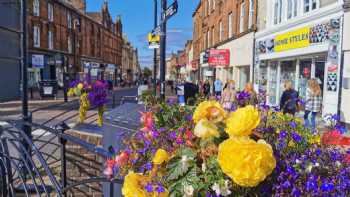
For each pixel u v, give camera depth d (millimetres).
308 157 1562
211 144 1441
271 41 16484
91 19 58031
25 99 4188
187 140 1563
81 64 52125
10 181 3066
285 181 1367
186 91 12555
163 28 9586
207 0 34000
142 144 1817
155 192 1445
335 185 1417
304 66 13852
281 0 15797
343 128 1995
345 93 11031
